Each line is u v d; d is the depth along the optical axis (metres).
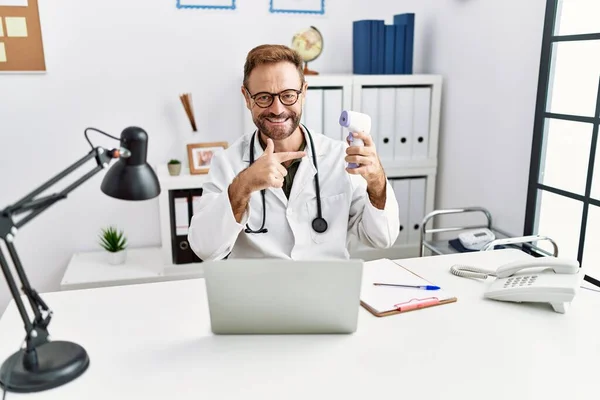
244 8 2.77
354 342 1.21
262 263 1.16
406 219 2.94
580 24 2.04
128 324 1.30
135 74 2.70
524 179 2.33
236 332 1.25
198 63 2.77
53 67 2.58
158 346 1.20
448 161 2.89
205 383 1.06
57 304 1.40
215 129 2.86
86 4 2.56
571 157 2.14
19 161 2.64
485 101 2.54
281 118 1.55
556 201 2.23
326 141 1.77
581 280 1.42
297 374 1.09
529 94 2.26
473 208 2.43
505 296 1.41
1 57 2.51
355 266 1.17
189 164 2.64
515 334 1.25
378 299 1.39
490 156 2.54
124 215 2.83
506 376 1.08
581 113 2.08
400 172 2.85
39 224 2.73
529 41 2.24
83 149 2.71
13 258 1.05
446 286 1.51
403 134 2.83
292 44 2.74
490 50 2.48
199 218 1.52
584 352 1.17
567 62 2.11
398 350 1.18
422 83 2.79
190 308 1.39
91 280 2.43
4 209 1.01
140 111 2.74
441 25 2.83
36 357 1.08
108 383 1.06
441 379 1.07
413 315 1.34
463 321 1.31
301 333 1.25
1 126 2.58
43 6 2.51
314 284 1.18
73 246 2.80
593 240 2.08
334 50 2.97
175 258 2.60
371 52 2.77
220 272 1.16
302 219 1.66
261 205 1.65
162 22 2.68
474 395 1.02
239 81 2.83
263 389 1.04
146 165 1.14
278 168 1.40
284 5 2.83
